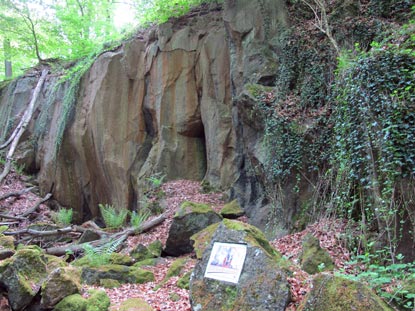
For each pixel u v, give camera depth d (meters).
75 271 5.33
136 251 8.04
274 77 9.44
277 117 8.26
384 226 5.41
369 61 6.25
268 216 8.30
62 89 16.33
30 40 19.38
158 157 12.30
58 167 15.16
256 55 9.85
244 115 9.41
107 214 11.02
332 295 3.53
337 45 8.45
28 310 4.79
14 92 18.62
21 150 16.91
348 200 6.36
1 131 18.20
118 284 6.18
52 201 15.20
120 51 14.21
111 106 13.73
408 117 5.50
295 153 7.76
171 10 12.91
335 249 5.87
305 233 6.80
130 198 12.92
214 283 4.20
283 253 6.40
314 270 5.04
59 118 15.66
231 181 10.69
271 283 3.88
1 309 4.73
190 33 12.65
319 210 7.11
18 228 11.87
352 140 6.31
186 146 12.36
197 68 12.40
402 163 5.32
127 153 13.25
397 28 7.79
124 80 13.80
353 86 6.46
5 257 6.87
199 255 6.68
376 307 3.36
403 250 5.16
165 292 5.56
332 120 7.36
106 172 13.62
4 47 19.84
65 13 18.33
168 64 12.73
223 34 11.84
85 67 15.12
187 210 8.39
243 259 4.15
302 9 9.77
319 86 8.24
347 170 6.39
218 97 11.63
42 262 5.29
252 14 10.22
